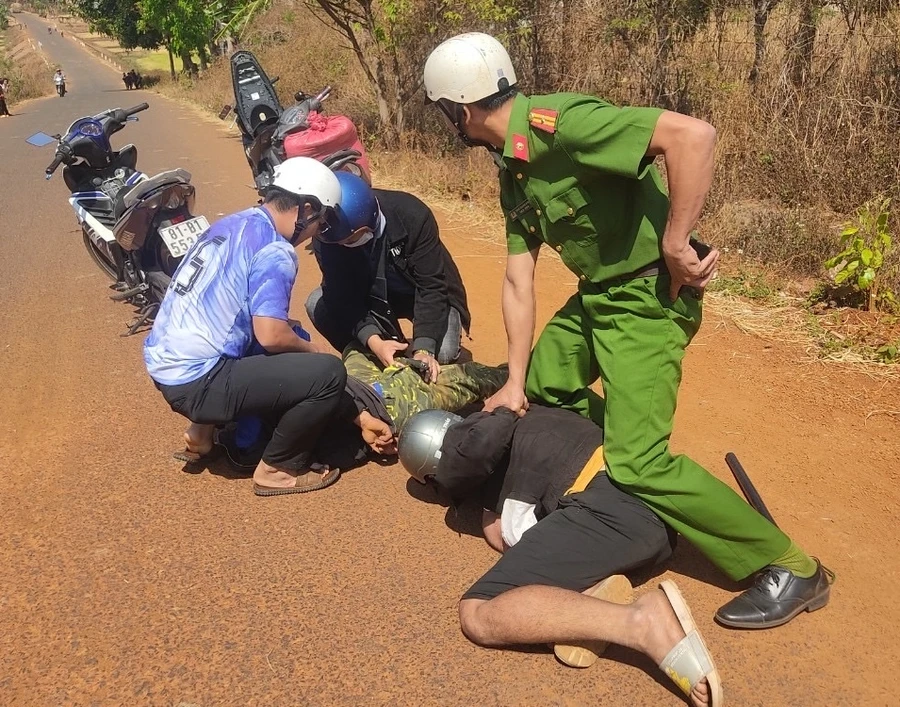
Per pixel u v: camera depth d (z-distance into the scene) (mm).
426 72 2711
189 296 3195
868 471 3465
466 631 2572
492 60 2611
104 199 5473
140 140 14062
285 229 3260
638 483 2596
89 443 3869
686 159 2348
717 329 4887
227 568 2982
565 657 2480
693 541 2643
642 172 2490
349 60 13102
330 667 2533
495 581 2553
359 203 3508
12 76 36062
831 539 3055
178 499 3414
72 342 5074
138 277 5367
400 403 3561
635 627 2311
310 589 2867
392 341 3885
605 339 2756
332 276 3811
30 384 4512
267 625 2705
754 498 3010
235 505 3369
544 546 2564
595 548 2570
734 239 6082
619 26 7863
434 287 3820
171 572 2969
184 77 30500
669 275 2645
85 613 2779
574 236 2701
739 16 7469
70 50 75125
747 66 7391
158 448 3812
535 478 2842
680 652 2238
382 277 3828
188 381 3188
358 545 3098
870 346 4543
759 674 2477
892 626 2652
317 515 3291
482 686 2449
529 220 2822
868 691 2418
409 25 9961
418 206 3791
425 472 3105
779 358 4508
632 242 2633
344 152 4605
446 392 3697
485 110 2645
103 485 3525
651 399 2639
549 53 8711
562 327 3057
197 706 2406
